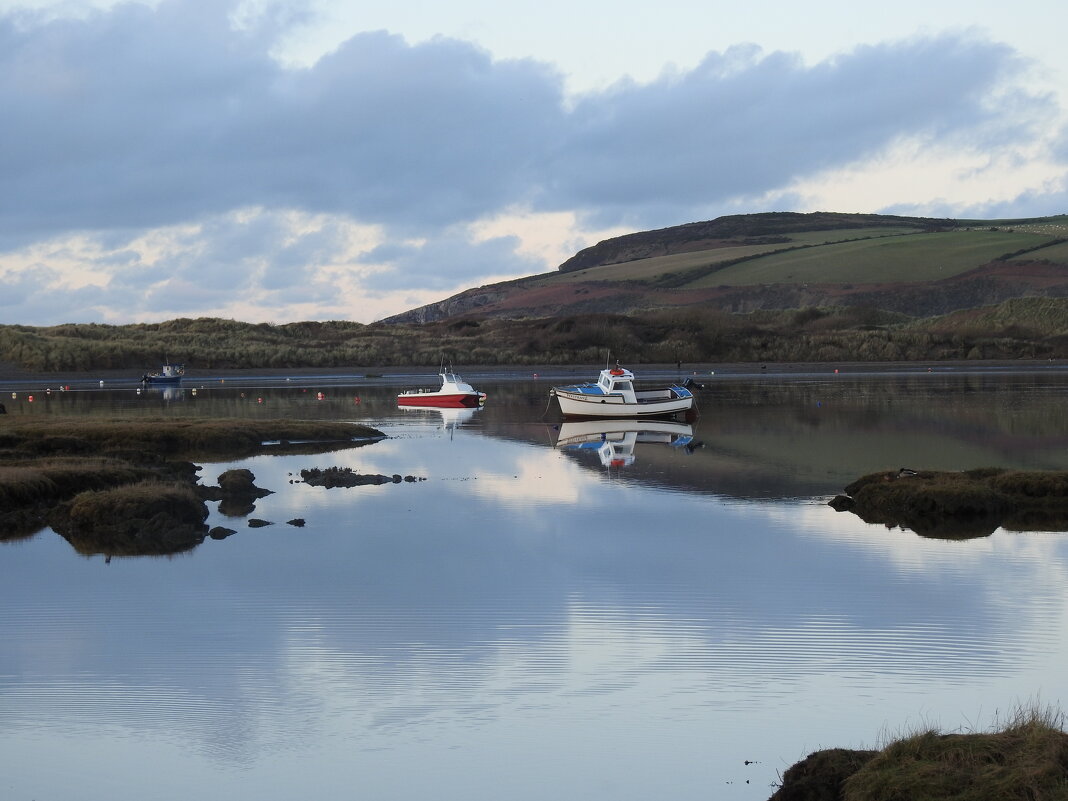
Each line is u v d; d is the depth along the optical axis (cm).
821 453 4497
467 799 1381
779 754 1494
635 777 1430
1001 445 4703
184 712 1642
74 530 2859
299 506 3281
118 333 14738
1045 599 2214
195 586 2333
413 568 2488
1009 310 16250
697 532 2881
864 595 2244
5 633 2008
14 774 1448
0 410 5972
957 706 1642
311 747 1523
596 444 4938
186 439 4688
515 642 1947
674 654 1880
